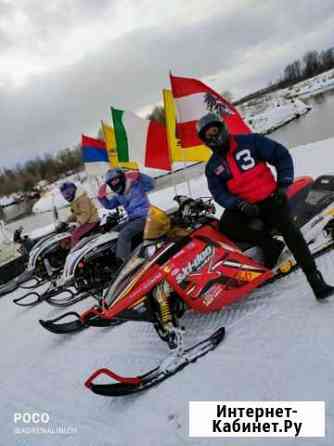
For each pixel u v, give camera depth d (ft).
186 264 10.93
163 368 10.06
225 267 11.32
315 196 13.19
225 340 10.57
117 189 16.52
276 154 10.58
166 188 47.16
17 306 21.09
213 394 8.84
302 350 9.13
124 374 10.95
